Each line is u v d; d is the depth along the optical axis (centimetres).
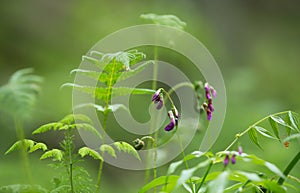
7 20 1307
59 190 279
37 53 1244
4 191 270
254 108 948
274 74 1469
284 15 1888
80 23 1335
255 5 1816
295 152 638
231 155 247
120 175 830
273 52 1633
